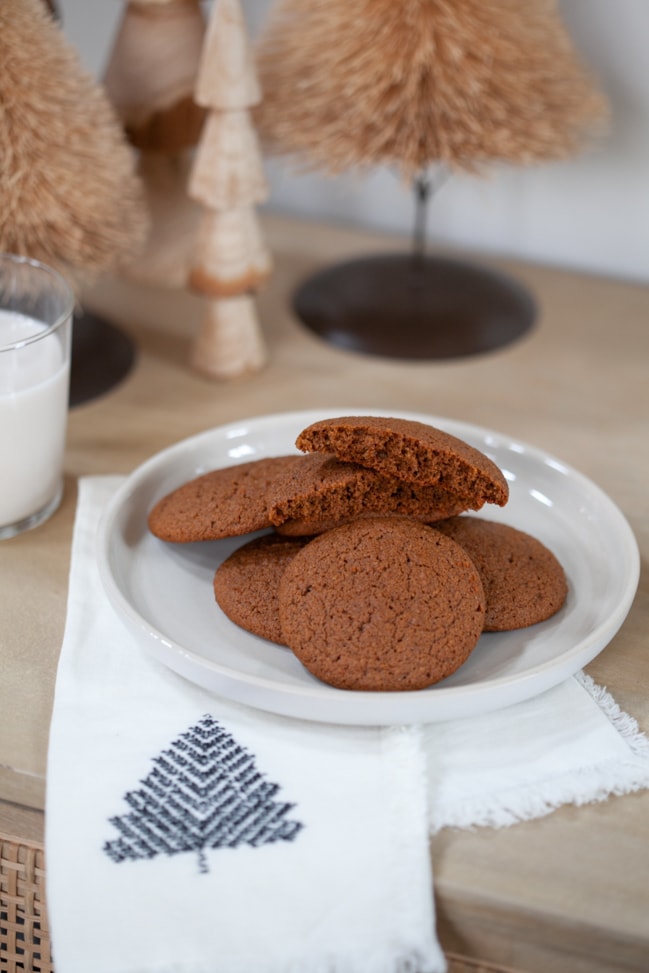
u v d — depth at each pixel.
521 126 0.68
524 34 0.68
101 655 0.54
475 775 0.50
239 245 0.69
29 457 0.60
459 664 0.51
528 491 0.62
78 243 0.65
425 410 0.71
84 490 0.63
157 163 0.73
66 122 0.63
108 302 0.79
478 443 0.63
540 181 0.83
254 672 0.53
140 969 0.46
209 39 0.64
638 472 0.67
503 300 0.79
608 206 0.82
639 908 0.48
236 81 0.65
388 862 0.48
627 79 0.78
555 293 0.82
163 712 0.52
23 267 0.62
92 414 0.69
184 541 0.56
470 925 0.49
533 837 0.49
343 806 0.49
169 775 0.50
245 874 0.48
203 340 0.72
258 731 0.52
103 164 0.65
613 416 0.71
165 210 0.74
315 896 0.47
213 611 0.56
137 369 0.73
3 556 0.60
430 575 0.53
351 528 0.55
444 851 0.49
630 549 0.57
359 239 0.87
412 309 0.78
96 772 0.50
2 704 0.53
